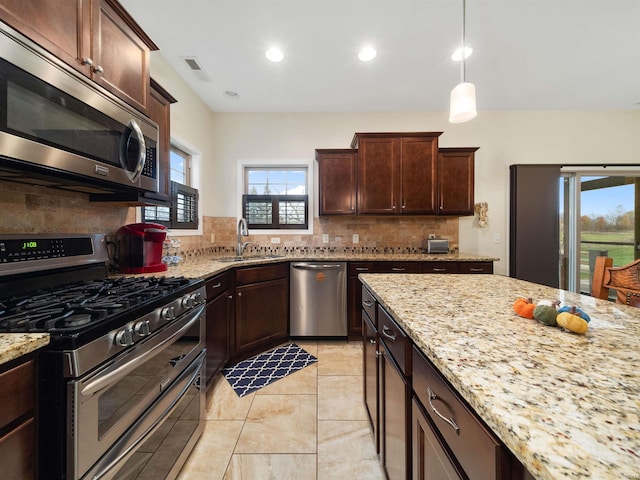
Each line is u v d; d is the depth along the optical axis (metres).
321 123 3.37
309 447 1.39
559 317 0.75
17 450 0.66
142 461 1.00
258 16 1.87
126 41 1.37
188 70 2.50
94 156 1.14
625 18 1.89
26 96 0.88
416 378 0.81
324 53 2.26
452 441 0.60
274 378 2.02
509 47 2.19
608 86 2.80
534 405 0.43
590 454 0.33
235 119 3.36
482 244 3.37
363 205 2.99
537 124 3.34
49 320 0.79
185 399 1.29
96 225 1.61
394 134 2.96
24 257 1.09
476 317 0.85
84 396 0.74
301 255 3.05
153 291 1.14
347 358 2.35
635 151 3.31
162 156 1.77
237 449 1.38
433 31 2.02
